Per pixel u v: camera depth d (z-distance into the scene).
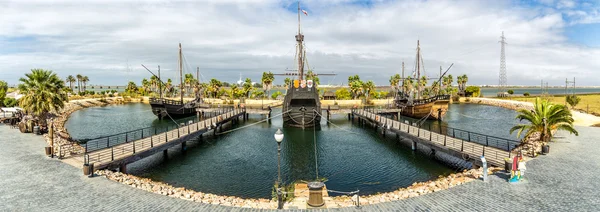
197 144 36.28
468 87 119.31
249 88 109.25
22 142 28.88
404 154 30.41
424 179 22.44
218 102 99.81
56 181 17.50
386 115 59.28
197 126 35.62
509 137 38.91
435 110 55.72
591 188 15.93
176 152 31.58
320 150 32.78
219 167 26.02
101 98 105.62
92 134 43.62
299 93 48.03
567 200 14.46
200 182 22.02
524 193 15.41
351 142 37.34
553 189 15.88
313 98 48.19
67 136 36.38
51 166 20.47
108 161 20.97
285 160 28.48
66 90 37.69
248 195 19.41
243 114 62.41
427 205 14.20
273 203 15.20
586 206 13.77
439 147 26.16
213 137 41.38
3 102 56.81
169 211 13.68
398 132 34.84
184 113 64.62
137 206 14.18
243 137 41.41
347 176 23.50
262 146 35.22
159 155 30.25
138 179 19.72
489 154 22.66
